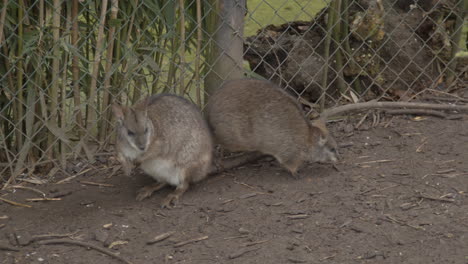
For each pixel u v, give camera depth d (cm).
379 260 646
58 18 797
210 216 743
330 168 864
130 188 824
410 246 668
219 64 908
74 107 861
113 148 912
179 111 791
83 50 884
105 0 813
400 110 1009
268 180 834
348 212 740
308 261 646
